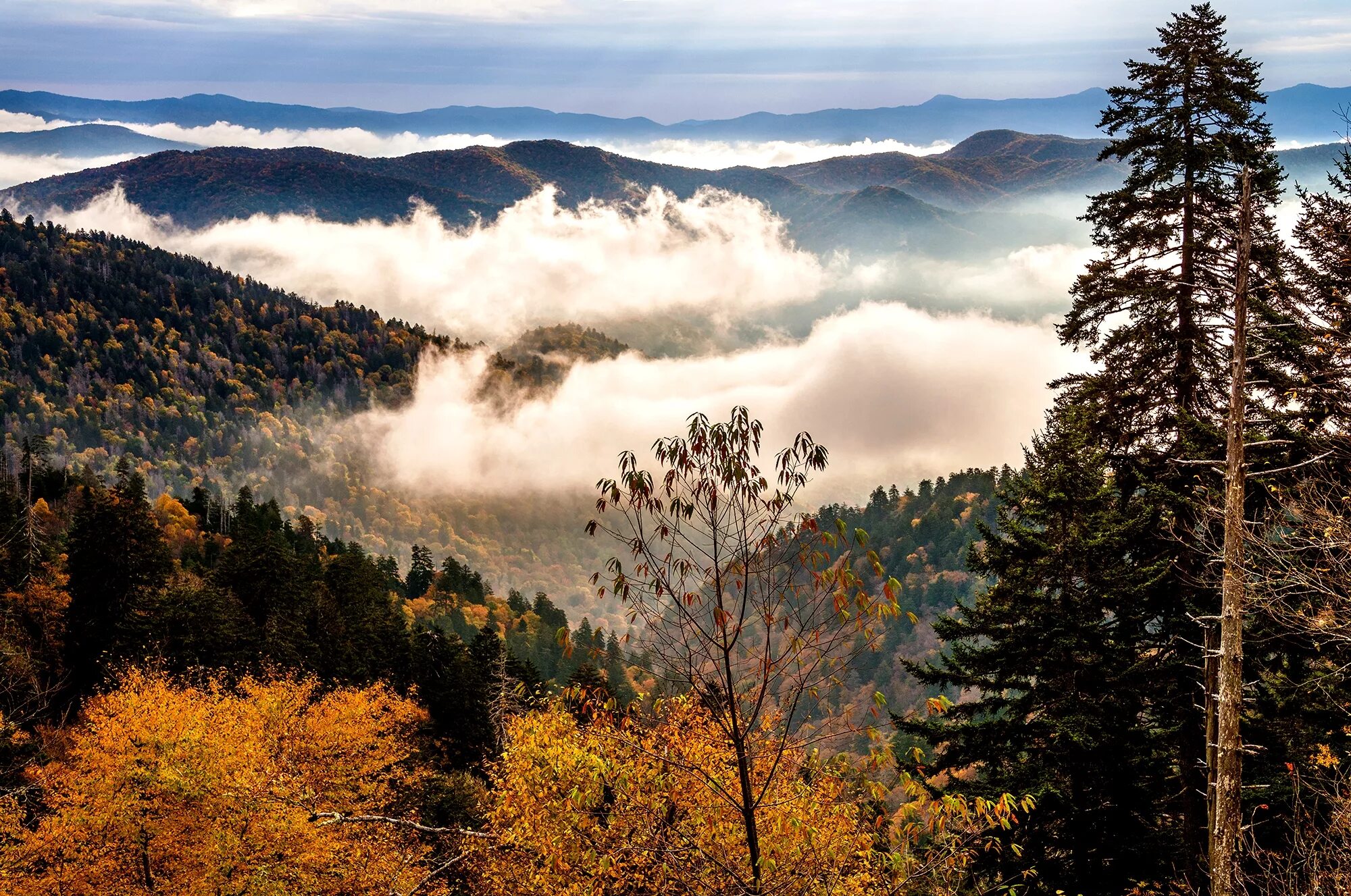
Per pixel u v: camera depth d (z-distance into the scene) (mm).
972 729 17531
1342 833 11680
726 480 8328
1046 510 17172
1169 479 16938
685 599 8539
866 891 10859
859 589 8289
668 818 10477
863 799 10789
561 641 8461
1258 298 16250
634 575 8492
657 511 8414
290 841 23109
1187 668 16469
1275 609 11859
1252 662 16391
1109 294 18016
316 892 22672
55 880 23531
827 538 8219
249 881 22422
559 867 10398
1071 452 17109
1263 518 14656
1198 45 17656
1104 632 17000
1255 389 16141
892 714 14930
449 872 24531
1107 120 18609
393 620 69500
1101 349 18375
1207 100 17062
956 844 10523
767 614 8414
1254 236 16688
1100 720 15984
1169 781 17828
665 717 12766
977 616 18094
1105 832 16547
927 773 17078
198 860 23547
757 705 8859
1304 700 15883
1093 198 18766
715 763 11961
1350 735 16297
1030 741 17391
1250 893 14094
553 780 10531
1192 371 17016
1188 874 16125
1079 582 17172
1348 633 11570
